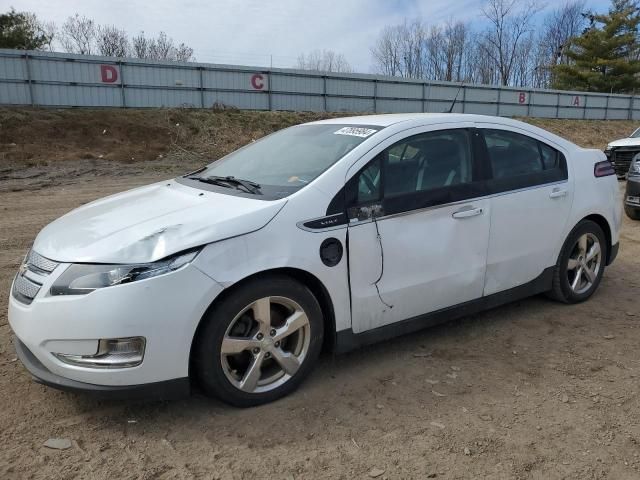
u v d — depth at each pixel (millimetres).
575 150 4711
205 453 2775
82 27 48062
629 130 39031
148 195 3816
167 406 3193
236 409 3170
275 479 2590
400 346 4008
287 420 3064
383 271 3471
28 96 21547
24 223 8328
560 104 39031
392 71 62812
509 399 3297
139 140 19703
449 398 3303
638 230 7836
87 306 2730
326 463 2705
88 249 2889
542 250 4379
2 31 31453
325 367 3676
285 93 27438
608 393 3363
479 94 34781
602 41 49219
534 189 4242
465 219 3818
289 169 3629
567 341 4098
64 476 2588
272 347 3170
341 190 3330
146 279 2758
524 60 62844
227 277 2908
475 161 3961
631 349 3967
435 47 61281
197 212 3156
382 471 2646
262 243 3021
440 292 3777
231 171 4031
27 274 3035
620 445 2857
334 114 27969
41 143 17562
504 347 4000
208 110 24094
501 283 4148
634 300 4941
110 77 22953
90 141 18578
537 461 2727
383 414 3129
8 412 3111
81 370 2785
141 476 2596
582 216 4605
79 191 12008
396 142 3633
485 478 2604
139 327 2746
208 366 2979
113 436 2908
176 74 24375
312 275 3207
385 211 3453
